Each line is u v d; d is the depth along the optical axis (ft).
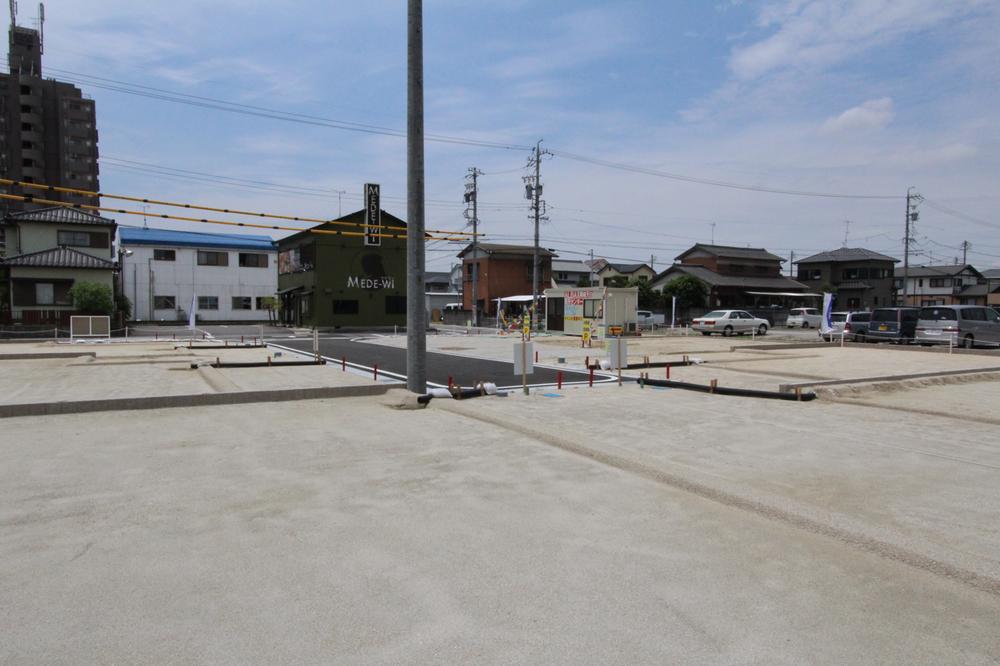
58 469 16.85
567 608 9.23
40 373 41.37
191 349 64.44
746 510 13.84
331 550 11.37
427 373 42.80
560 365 48.52
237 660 7.80
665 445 20.52
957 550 11.35
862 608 9.32
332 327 111.65
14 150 166.71
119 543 11.62
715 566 10.78
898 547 11.31
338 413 26.22
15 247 106.83
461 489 15.23
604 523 12.91
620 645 8.22
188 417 24.97
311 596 9.55
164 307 139.54
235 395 28.32
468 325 123.24
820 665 7.79
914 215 153.79
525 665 7.73
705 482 15.33
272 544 11.64
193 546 11.50
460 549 11.46
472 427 23.18
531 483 15.79
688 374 42.24
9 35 178.50
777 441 21.17
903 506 14.21
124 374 40.75
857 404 29.25
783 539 12.10
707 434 22.31
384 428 22.94
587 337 72.13
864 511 13.87
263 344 70.85
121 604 9.25
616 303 88.53
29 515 13.15
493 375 41.83
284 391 29.27
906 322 72.54
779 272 175.73
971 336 68.28
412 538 11.99
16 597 9.45
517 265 163.43
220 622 8.75
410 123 29.48
